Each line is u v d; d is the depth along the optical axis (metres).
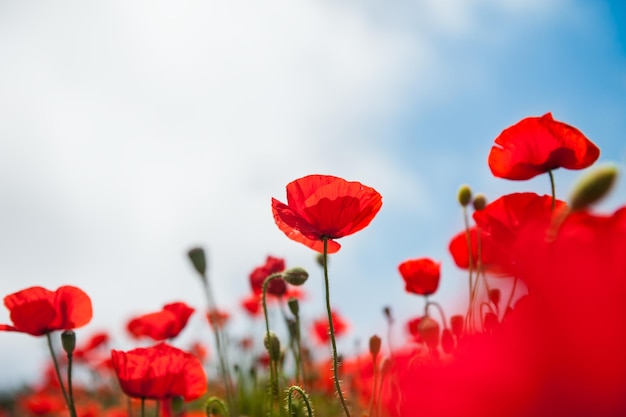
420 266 0.79
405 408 0.22
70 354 0.74
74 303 0.75
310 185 0.66
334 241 0.66
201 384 0.79
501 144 0.61
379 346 0.72
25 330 0.75
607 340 0.19
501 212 0.55
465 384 0.20
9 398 2.95
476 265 0.71
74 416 0.74
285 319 0.91
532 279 0.21
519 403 0.20
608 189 0.33
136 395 0.78
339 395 0.62
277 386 0.81
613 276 0.19
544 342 0.19
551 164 0.59
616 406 0.19
